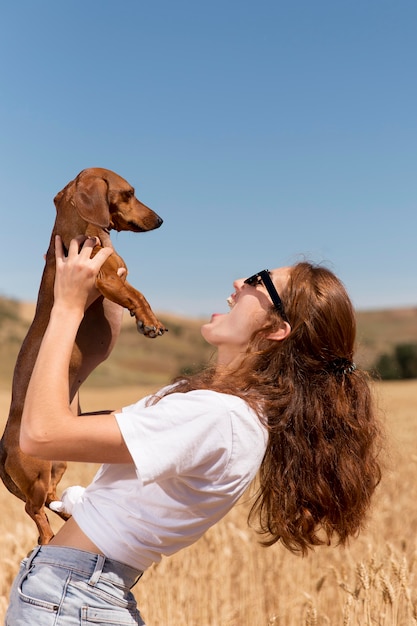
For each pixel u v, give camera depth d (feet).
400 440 47.96
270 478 8.01
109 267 10.07
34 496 10.46
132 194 11.43
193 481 7.16
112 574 7.19
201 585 19.74
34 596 7.10
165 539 7.30
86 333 10.54
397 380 239.91
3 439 10.68
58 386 6.98
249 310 8.21
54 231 11.05
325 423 7.98
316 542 8.31
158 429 6.91
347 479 7.98
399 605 14.92
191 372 8.43
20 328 321.32
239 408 7.23
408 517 27.48
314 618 14.23
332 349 8.14
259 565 21.57
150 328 9.80
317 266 8.54
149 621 17.98
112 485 7.39
